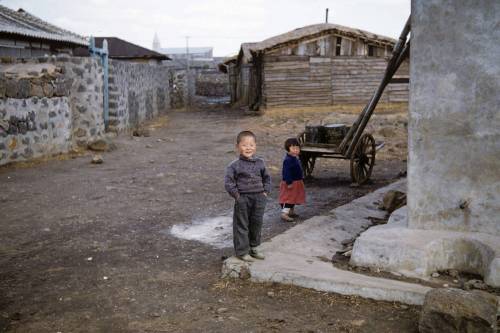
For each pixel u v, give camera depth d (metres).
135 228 7.28
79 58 14.59
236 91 42.41
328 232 6.62
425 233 5.32
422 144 5.36
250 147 5.38
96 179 10.72
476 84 5.06
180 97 38.41
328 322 4.23
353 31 26.86
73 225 7.41
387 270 5.12
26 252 6.27
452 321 3.70
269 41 26.69
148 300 4.79
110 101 18.03
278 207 8.56
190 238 6.82
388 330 4.06
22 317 4.48
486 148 5.10
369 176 10.66
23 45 20.02
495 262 4.65
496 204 5.12
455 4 5.06
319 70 27.34
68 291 5.05
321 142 10.58
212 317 4.38
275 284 5.02
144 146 15.91
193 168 12.10
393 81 27.69
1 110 11.76
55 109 13.52
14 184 10.20
